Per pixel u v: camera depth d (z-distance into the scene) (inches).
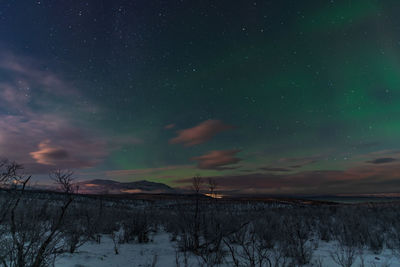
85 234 289.4
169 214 495.8
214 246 261.3
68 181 166.9
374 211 567.8
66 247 220.2
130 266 195.3
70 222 189.9
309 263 211.0
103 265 191.2
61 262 183.8
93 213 347.9
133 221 357.4
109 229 367.6
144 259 221.0
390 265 203.0
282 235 294.8
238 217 361.7
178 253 249.9
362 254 243.4
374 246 264.7
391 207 581.6
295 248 232.7
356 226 355.6
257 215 457.4
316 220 531.5
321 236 341.7
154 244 304.2
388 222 418.3
